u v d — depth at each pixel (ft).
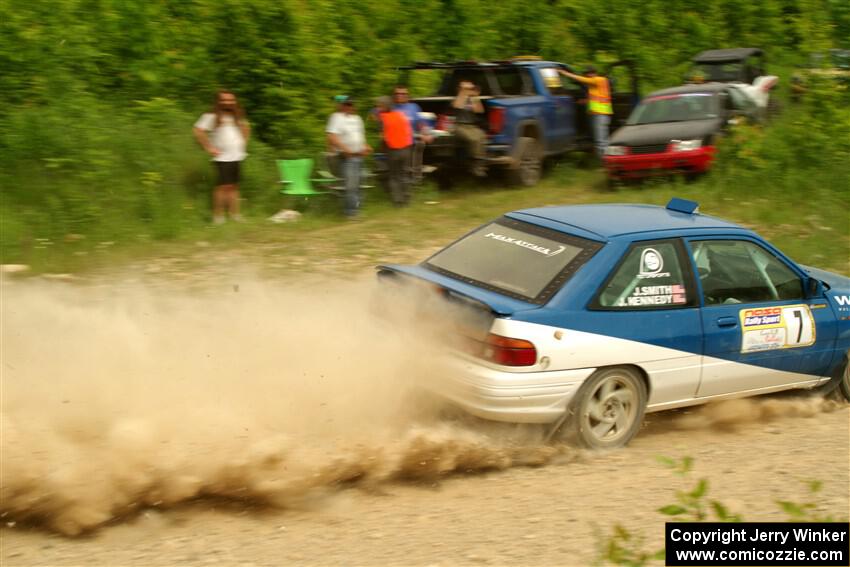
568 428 38.29
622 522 30.63
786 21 146.72
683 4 142.31
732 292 42.32
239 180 83.30
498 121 94.94
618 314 38.78
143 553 28.04
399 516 31.65
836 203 88.17
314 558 27.76
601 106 108.17
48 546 28.37
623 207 45.34
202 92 94.94
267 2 95.66
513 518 31.35
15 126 77.71
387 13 106.73
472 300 37.17
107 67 91.09
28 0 85.71
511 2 126.31
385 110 90.68
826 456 38.50
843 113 100.37
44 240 69.92
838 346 45.91
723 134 100.42
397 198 90.43
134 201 77.82
